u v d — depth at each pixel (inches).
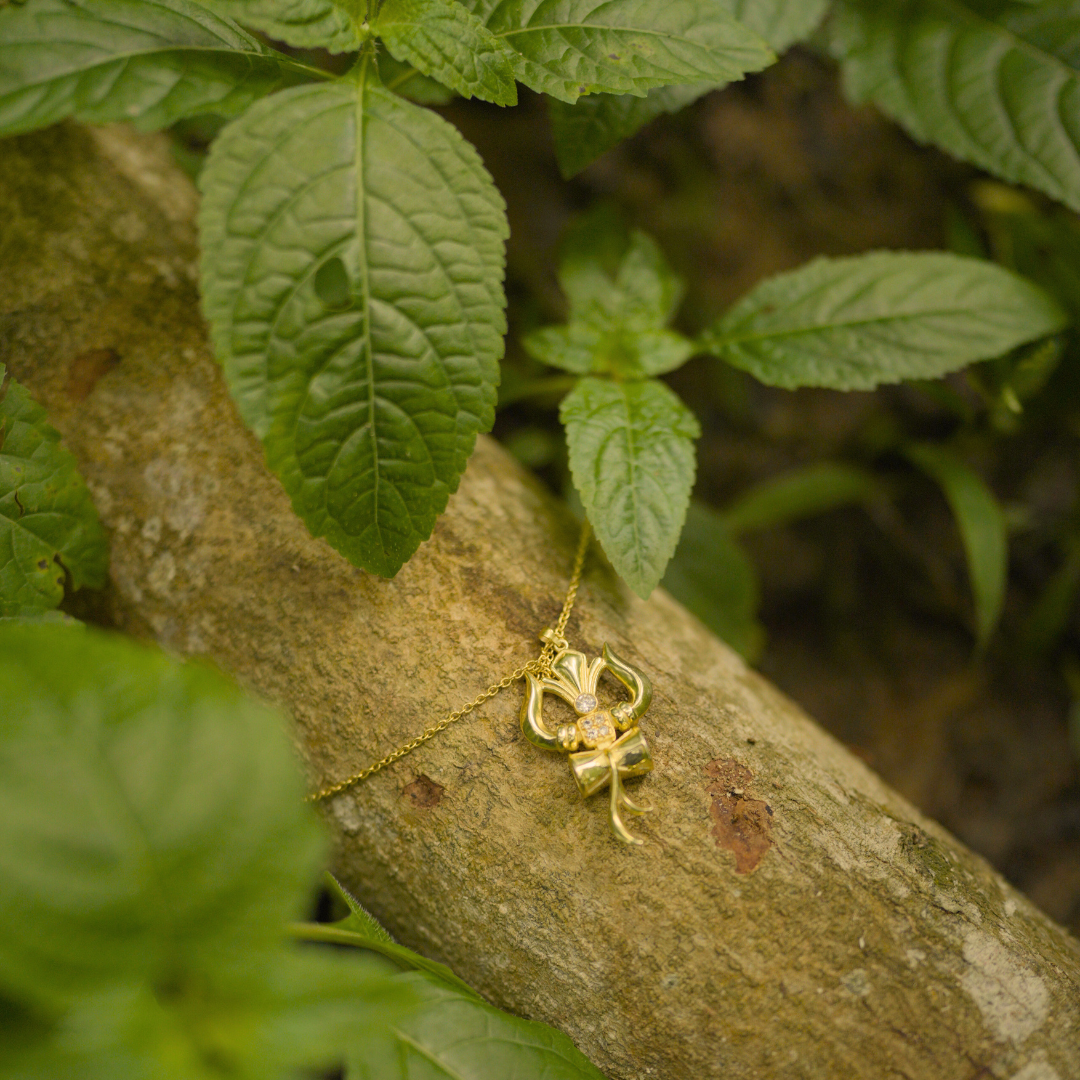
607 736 11.8
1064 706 16.6
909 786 16.1
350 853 12.2
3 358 12.8
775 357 13.4
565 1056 11.5
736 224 18.0
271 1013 10.4
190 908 10.3
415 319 11.5
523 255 16.8
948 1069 11.5
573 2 12.0
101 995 10.2
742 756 12.1
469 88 11.7
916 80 13.9
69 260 12.9
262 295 11.3
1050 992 11.7
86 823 10.2
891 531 17.7
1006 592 17.1
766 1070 11.5
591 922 11.7
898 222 18.2
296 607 12.3
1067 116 13.5
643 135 17.6
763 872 11.7
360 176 11.4
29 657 10.3
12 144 13.1
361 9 11.7
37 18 11.4
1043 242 14.9
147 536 12.6
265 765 10.4
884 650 17.3
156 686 10.4
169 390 12.7
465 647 12.2
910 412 17.6
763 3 13.5
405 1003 10.4
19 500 12.0
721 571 14.9
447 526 12.5
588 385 12.8
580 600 12.5
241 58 11.7
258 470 12.6
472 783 11.9
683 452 12.4
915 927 11.7
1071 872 15.6
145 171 13.4
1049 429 16.9
